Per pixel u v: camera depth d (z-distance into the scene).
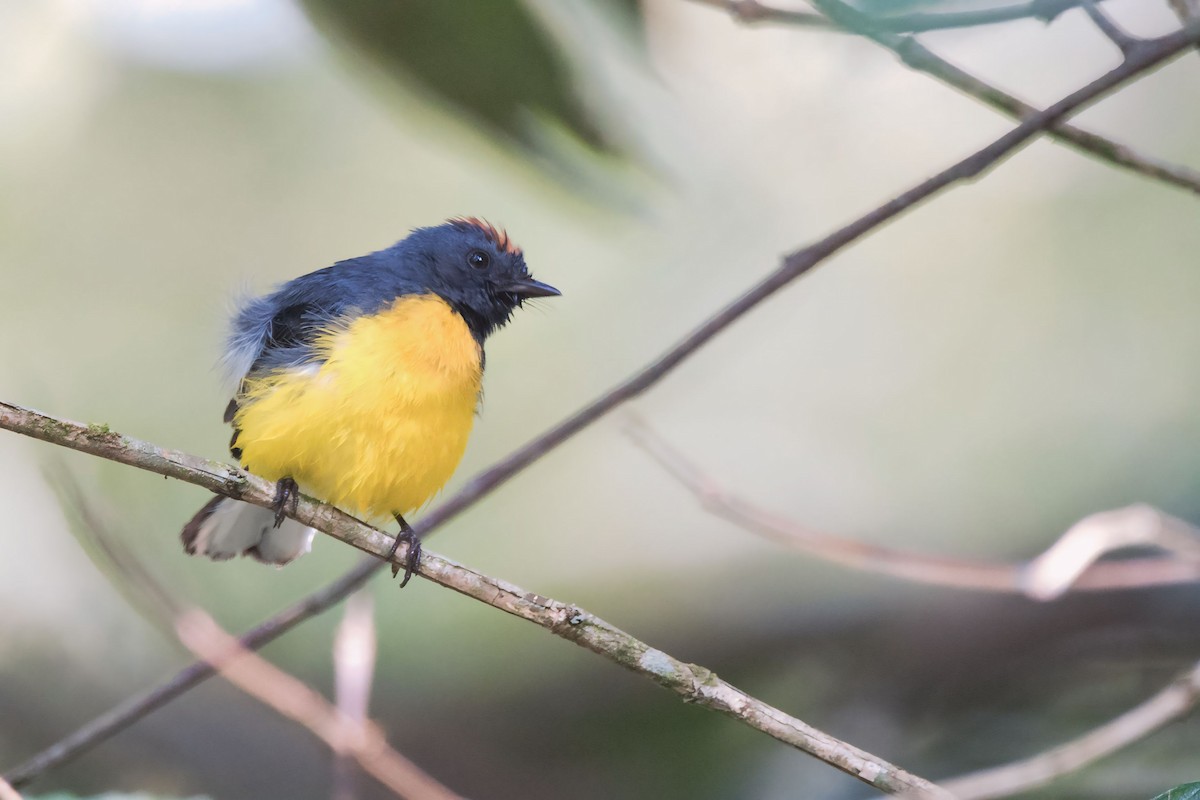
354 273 8.37
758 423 13.55
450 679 12.00
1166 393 12.60
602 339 13.52
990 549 12.35
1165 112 12.70
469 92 7.24
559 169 7.64
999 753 10.24
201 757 11.30
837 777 10.57
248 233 12.74
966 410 13.12
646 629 12.12
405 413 7.59
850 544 9.01
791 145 12.10
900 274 13.60
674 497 13.10
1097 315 13.03
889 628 11.33
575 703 11.74
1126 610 10.72
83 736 7.43
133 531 11.43
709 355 13.83
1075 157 13.16
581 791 11.38
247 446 7.64
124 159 12.58
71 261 12.49
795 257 6.48
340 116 12.87
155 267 12.56
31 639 11.43
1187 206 12.84
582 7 7.08
